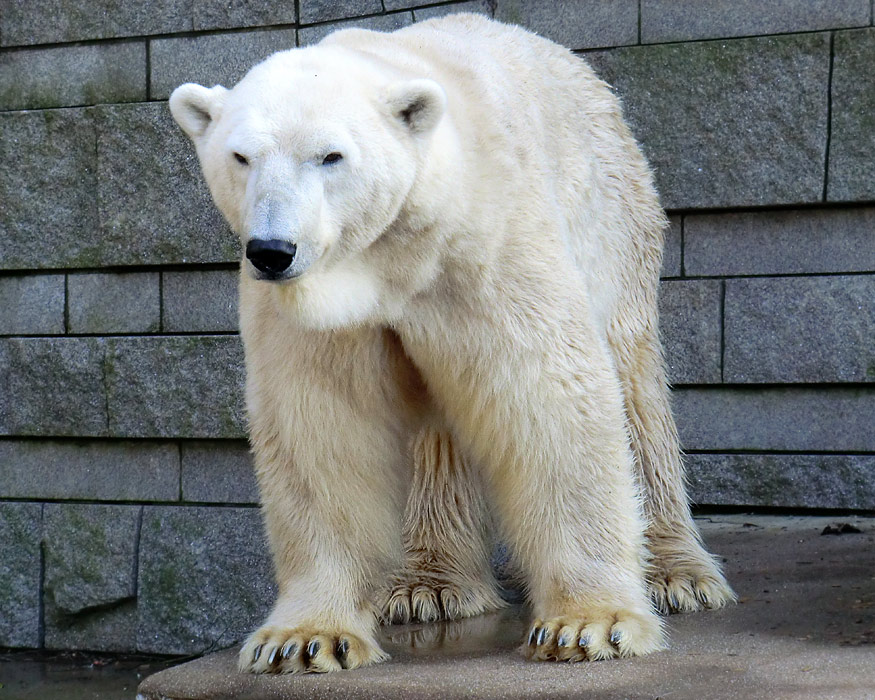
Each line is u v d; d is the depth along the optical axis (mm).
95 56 12609
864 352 10805
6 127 12805
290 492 6215
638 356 7973
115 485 12812
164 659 12453
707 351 11164
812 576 7934
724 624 6730
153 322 12516
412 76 6098
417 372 6520
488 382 6059
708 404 11266
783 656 5871
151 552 12523
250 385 6281
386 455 6328
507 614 7445
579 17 11242
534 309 6004
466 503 7625
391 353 6293
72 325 12781
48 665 12445
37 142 12703
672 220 11234
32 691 11578
